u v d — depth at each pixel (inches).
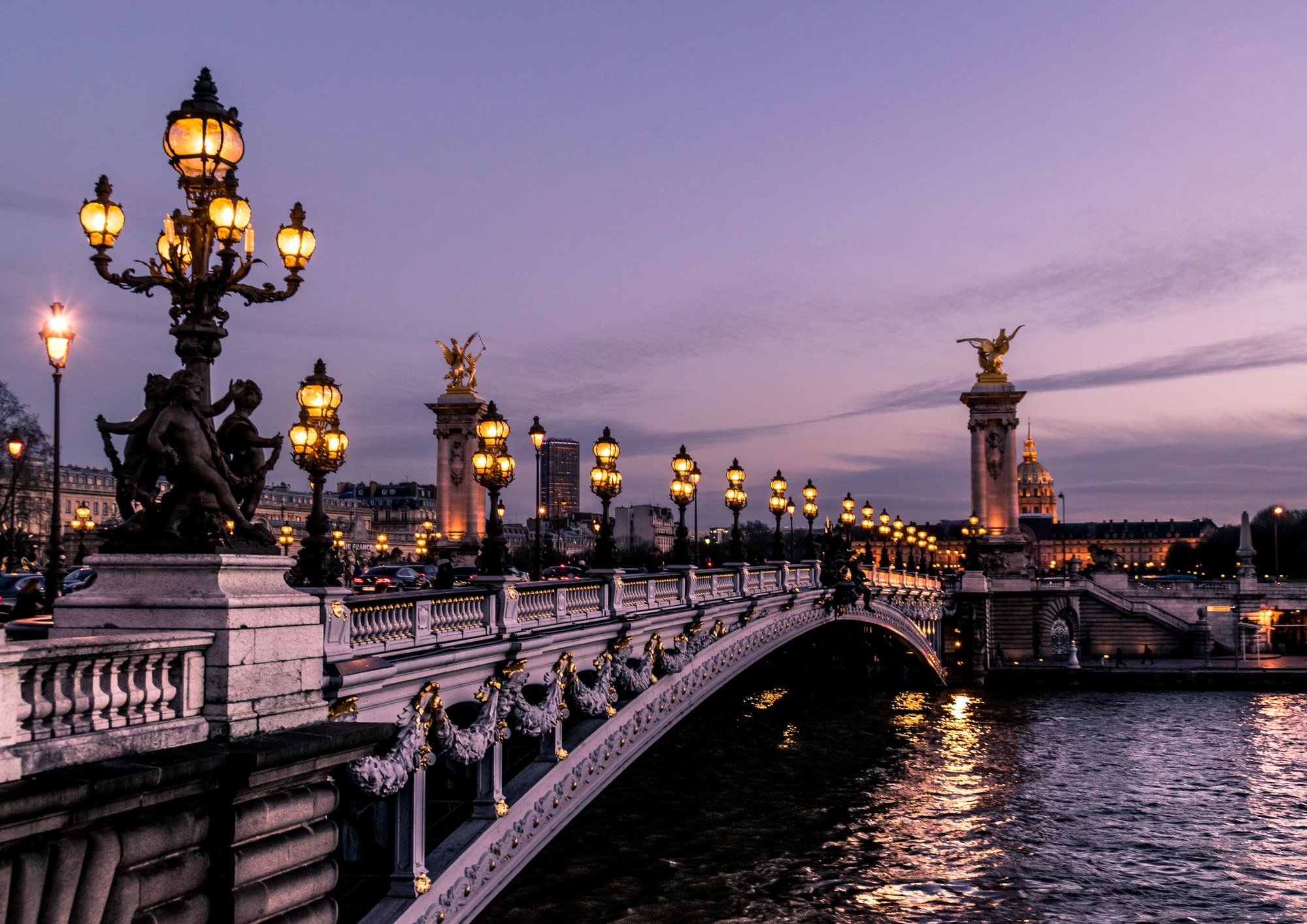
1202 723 3026.6
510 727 985.5
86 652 498.6
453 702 876.0
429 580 1945.1
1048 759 2512.3
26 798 453.1
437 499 4205.2
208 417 604.1
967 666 3880.4
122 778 493.0
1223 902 1565.0
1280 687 3732.8
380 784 697.0
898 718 3100.4
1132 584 4741.6
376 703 754.8
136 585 595.2
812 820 1946.4
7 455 3189.0
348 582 1486.2
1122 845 1830.7
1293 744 2706.7
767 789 2182.6
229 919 568.4
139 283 601.9
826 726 2965.1
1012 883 1632.6
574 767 1112.8
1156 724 3016.7
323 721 665.0
